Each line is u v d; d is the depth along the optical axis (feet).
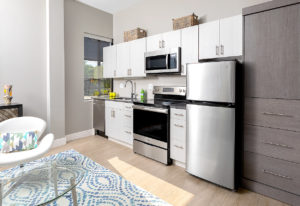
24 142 6.86
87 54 13.33
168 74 10.60
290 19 5.53
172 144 8.47
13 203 4.06
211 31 8.05
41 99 10.75
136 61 11.30
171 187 6.78
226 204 5.82
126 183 7.02
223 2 8.93
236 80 6.21
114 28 14.49
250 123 6.45
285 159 5.80
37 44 10.43
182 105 8.14
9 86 8.88
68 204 5.75
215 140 6.72
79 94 12.80
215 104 6.75
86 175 7.61
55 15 10.74
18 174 5.80
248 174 6.59
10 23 9.45
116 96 14.12
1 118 8.43
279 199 5.94
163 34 9.84
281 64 5.75
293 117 5.60
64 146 11.14
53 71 10.80
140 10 12.49
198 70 7.02
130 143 10.85
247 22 6.37
